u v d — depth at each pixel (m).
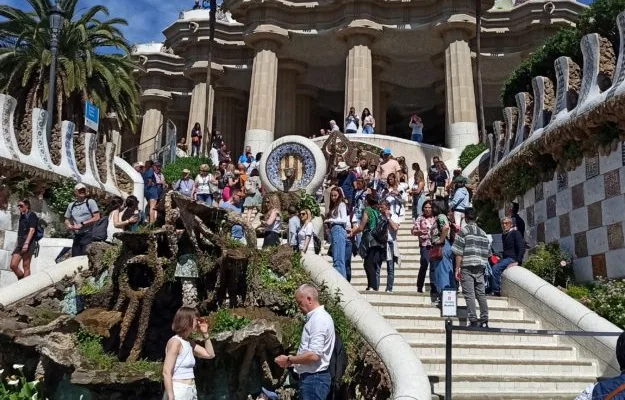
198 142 29.97
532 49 32.62
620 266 11.07
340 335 7.88
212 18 31.73
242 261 9.09
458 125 28.50
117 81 24.91
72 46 23.95
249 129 30.55
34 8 24.64
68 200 16.17
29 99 23.11
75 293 10.02
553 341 9.55
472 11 29.77
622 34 11.45
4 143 15.12
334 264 11.03
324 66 36.28
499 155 18.05
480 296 9.45
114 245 9.82
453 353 8.88
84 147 18.58
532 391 8.09
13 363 8.62
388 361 7.24
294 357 5.89
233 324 8.01
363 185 14.71
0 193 14.51
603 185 11.66
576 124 11.99
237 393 8.04
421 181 17.44
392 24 31.00
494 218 17.02
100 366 7.68
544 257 12.44
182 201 8.45
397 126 43.44
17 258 12.98
